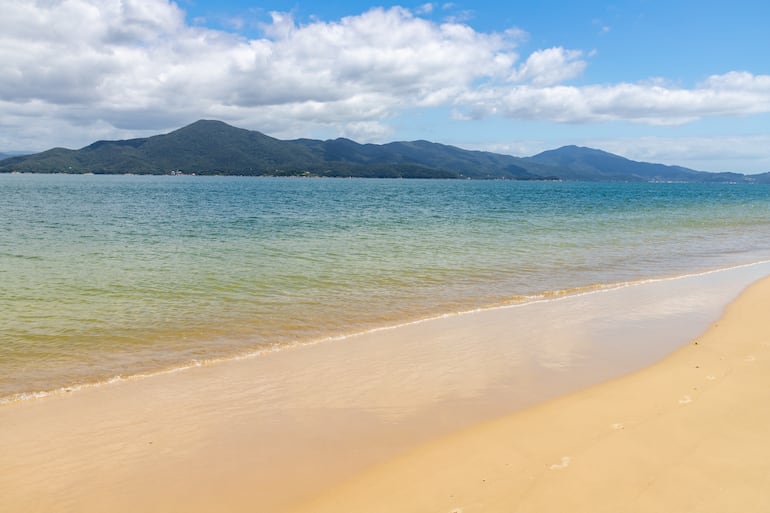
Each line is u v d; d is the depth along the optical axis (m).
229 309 15.07
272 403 8.98
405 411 8.66
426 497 6.10
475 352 11.74
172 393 9.38
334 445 7.51
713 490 5.95
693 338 12.77
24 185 138.00
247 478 6.69
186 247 27.48
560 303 16.55
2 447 7.41
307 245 28.58
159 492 6.39
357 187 170.75
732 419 7.82
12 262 22.12
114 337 12.45
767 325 13.49
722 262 25.30
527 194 121.94
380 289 18.02
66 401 9.00
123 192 103.62
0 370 10.33
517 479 6.37
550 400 8.99
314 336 12.82
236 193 109.81
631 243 31.67
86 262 22.41
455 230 37.34
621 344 12.34
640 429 7.59
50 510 6.03
